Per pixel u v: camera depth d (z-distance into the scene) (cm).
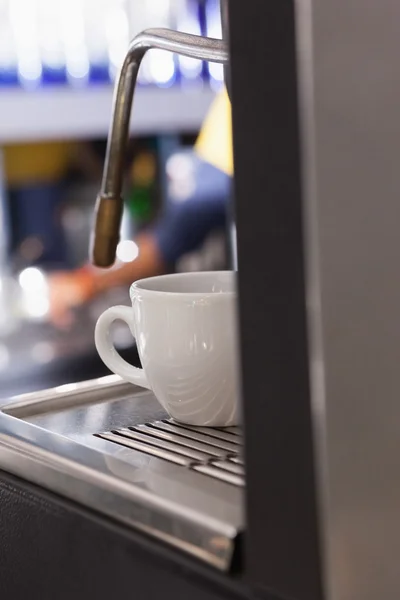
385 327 34
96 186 219
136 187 223
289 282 34
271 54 33
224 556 38
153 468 46
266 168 34
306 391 34
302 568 35
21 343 199
